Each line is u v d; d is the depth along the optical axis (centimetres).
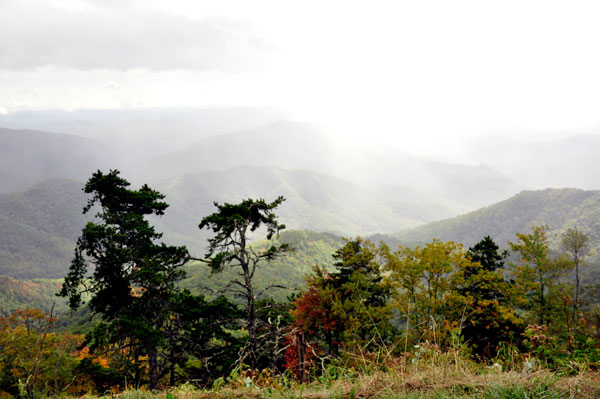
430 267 1856
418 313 1764
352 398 339
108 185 1939
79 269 1833
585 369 343
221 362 1912
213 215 1806
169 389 479
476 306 1888
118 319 1803
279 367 1539
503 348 414
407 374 377
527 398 295
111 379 1834
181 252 1948
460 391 326
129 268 1933
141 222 1992
